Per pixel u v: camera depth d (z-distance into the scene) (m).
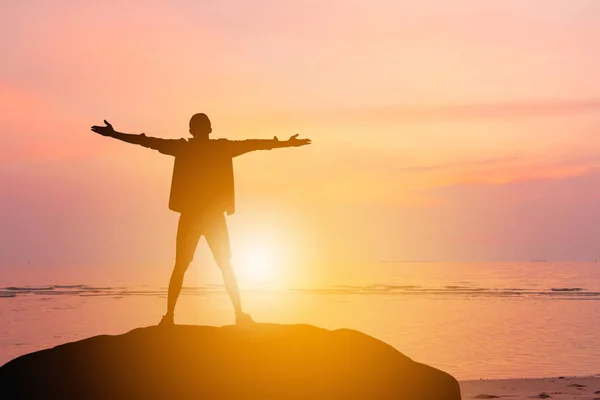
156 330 8.98
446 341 34.69
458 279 150.38
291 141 9.08
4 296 82.06
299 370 8.58
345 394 8.55
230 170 9.01
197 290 98.44
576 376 22.14
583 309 60.31
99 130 8.71
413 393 8.81
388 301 70.38
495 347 32.09
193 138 9.05
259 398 8.33
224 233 8.96
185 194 8.85
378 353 9.06
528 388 18.27
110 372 8.49
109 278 163.38
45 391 8.44
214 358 8.59
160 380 8.40
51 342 33.97
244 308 58.72
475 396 17.17
